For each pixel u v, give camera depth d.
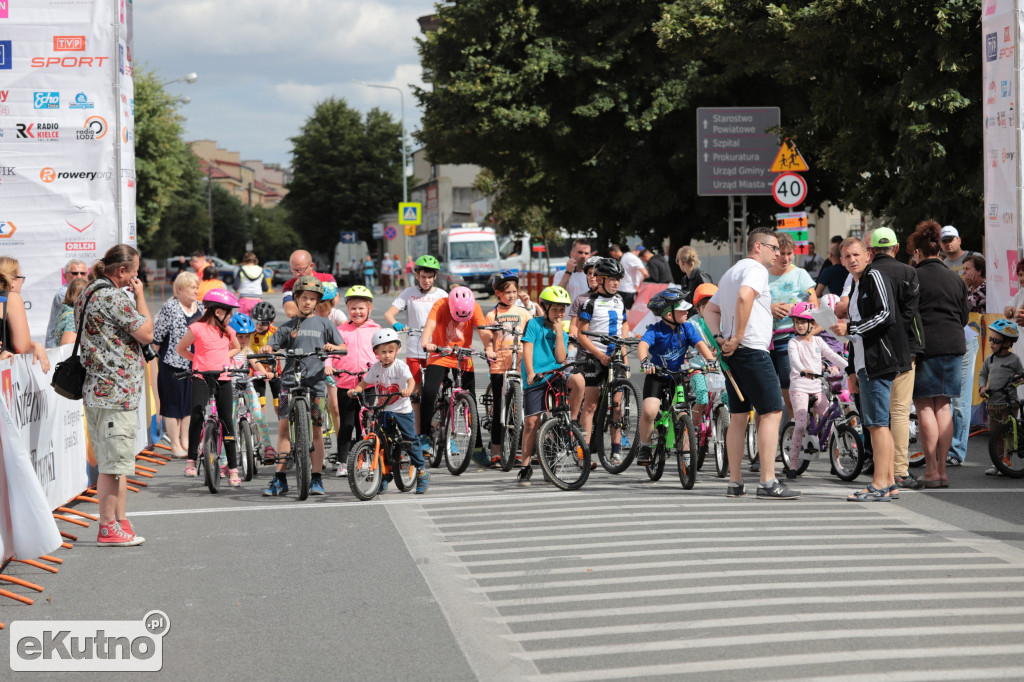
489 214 65.88
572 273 20.72
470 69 33.66
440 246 59.50
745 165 27.91
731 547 9.08
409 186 112.75
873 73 20.92
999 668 6.04
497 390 14.12
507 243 64.25
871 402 11.17
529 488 12.48
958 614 7.10
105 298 9.74
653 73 32.62
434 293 14.94
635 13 32.69
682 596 7.59
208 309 12.89
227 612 7.51
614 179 33.91
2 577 8.41
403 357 25.33
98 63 16.02
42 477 10.85
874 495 11.17
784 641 6.56
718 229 34.53
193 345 13.10
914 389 12.11
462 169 99.62
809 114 28.59
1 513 8.45
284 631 7.03
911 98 18.62
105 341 9.76
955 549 8.96
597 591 7.79
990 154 15.08
